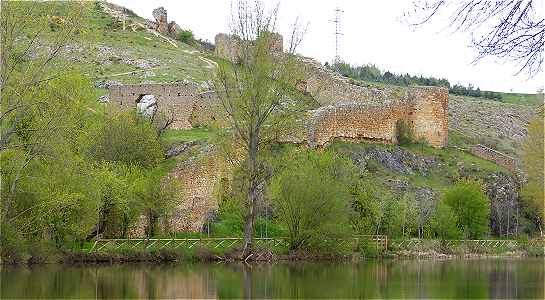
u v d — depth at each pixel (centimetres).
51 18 3984
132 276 3684
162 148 5678
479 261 5484
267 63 4953
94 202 4294
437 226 6303
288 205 5028
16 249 3972
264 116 4928
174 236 4934
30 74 3897
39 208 4047
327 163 5794
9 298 2848
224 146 5138
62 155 4156
